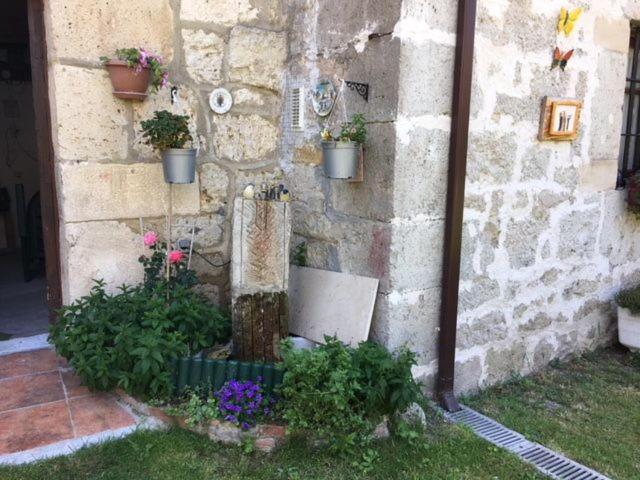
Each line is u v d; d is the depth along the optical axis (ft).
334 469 7.54
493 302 10.51
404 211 8.95
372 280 9.32
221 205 11.09
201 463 7.39
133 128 9.90
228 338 10.07
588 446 8.60
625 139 13.33
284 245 9.43
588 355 12.61
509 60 9.78
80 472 6.98
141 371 7.93
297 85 10.88
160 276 10.18
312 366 7.72
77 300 9.08
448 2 8.79
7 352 10.44
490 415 9.61
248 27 10.77
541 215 10.96
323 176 10.35
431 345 9.71
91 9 9.22
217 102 10.64
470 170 9.64
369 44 9.00
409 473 7.55
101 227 9.84
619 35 11.52
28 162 22.02
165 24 9.95
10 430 7.75
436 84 8.91
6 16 16.62
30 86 21.57
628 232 12.98
